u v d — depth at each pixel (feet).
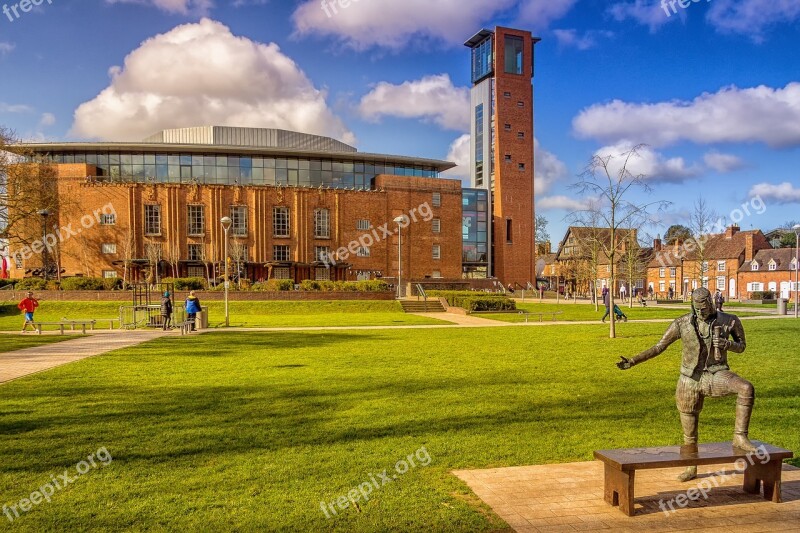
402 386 37.78
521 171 245.65
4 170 131.34
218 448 23.77
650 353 20.48
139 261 182.50
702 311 19.24
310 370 44.70
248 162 210.59
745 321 100.37
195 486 19.57
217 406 31.58
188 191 197.67
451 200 229.66
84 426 27.22
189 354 54.95
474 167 259.60
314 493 19.02
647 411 30.76
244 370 44.70
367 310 134.82
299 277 208.23
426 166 236.63
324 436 25.55
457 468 21.76
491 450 23.75
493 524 16.71
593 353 56.18
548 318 113.50
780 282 221.66
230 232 200.44
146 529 16.37
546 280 321.93
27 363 48.80
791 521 17.08
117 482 19.93
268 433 26.04
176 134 230.89
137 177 201.87
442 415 29.58
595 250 148.15
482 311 127.54
